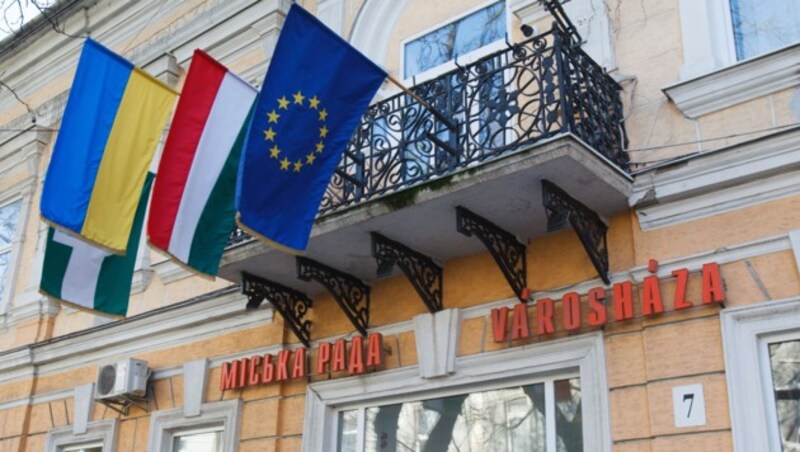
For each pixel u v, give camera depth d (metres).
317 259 6.63
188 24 9.87
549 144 5.25
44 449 9.06
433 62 7.77
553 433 5.78
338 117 5.62
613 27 6.50
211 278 6.05
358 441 6.75
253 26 9.24
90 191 5.92
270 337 7.47
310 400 6.99
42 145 11.23
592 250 5.61
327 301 7.23
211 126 6.14
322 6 8.70
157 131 6.35
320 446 6.82
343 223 6.10
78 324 9.68
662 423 5.19
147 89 6.36
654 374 5.31
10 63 12.14
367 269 6.80
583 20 6.64
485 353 6.13
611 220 5.88
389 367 6.64
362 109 5.72
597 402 5.49
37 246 10.57
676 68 6.06
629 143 6.02
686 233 5.53
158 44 10.16
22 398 9.55
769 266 5.16
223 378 7.55
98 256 6.85
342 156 6.19
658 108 6.00
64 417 9.05
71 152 5.96
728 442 4.92
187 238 5.94
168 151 5.94
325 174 5.55
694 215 5.53
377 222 6.05
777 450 4.84
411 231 6.17
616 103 6.10
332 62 5.59
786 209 5.21
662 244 5.59
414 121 6.23
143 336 8.55
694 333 5.26
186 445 7.92
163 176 5.89
